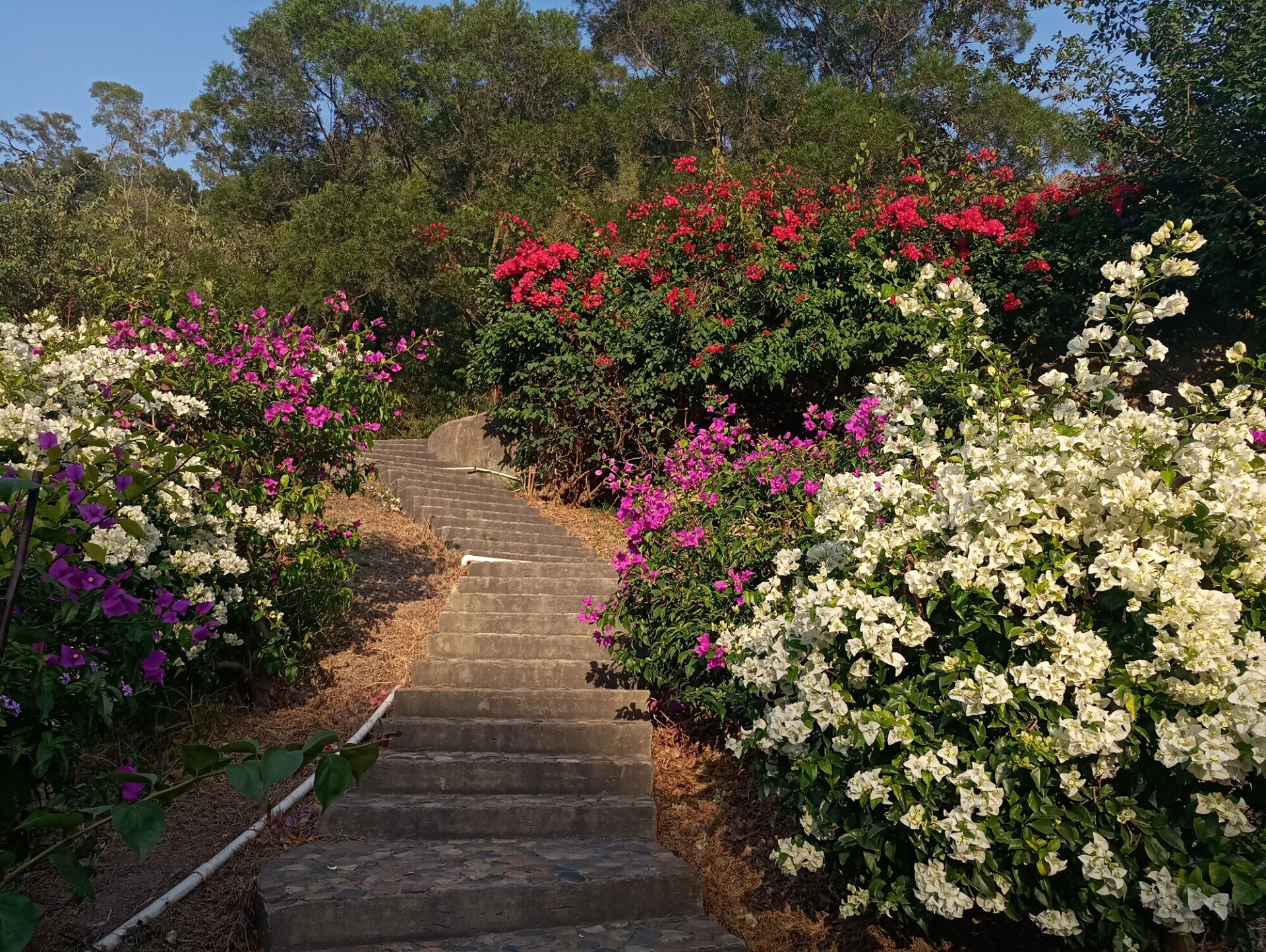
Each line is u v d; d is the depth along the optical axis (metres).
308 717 4.66
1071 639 2.45
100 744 3.80
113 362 3.86
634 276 9.32
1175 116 7.33
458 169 19.81
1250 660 2.30
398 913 3.06
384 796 3.98
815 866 3.06
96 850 2.74
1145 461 2.71
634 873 3.38
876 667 2.93
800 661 3.02
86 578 2.16
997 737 2.64
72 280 12.46
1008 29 19.59
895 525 2.97
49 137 35.22
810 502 4.33
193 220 18.88
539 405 9.06
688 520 4.95
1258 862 2.29
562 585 6.32
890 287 4.11
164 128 34.66
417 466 9.63
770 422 9.27
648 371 8.62
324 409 5.07
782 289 8.44
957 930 3.41
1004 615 2.63
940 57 16.19
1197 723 2.29
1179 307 2.99
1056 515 2.73
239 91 23.64
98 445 2.41
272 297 16.88
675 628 4.47
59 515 2.16
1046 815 2.43
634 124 18.77
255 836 3.55
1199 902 2.27
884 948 3.34
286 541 4.67
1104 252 8.10
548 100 20.52
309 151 23.67
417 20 20.36
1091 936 2.90
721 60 19.42
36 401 3.49
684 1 20.73
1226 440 2.69
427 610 6.07
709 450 5.53
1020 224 8.86
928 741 2.67
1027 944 3.30
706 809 4.24
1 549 2.18
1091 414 2.94
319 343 5.57
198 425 4.85
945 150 13.81
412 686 5.05
